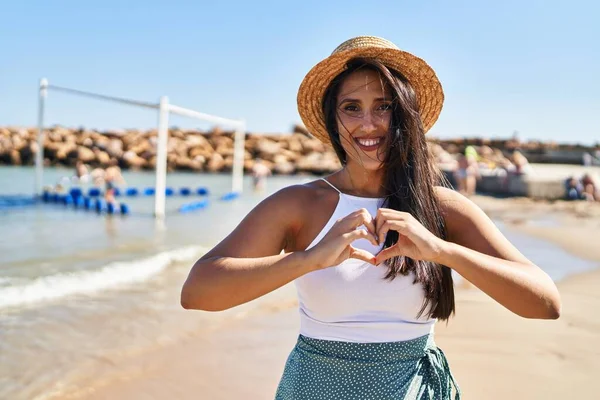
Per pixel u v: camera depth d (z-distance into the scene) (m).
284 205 1.80
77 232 12.05
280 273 1.56
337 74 1.94
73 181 31.91
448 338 4.80
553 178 21.61
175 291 6.72
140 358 4.47
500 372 4.07
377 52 1.88
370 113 1.84
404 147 1.81
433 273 1.73
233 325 5.42
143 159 53.53
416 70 1.94
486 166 28.94
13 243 10.36
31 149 52.81
